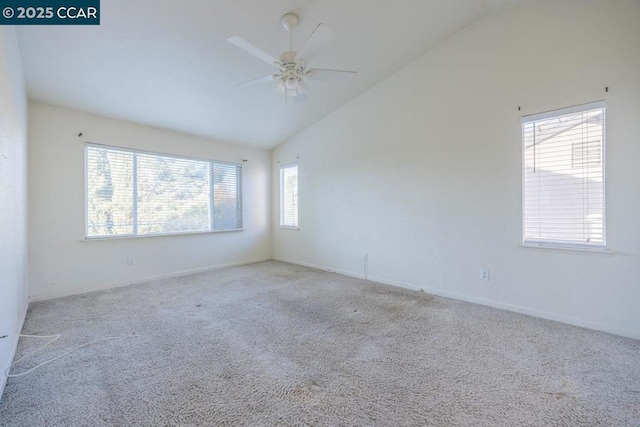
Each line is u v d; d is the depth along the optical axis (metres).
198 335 2.43
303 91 2.72
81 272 3.62
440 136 3.39
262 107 4.12
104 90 3.23
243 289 3.77
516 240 2.86
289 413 1.50
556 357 2.03
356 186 4.33
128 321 2.73
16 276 2.28
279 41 2.83
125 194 4.01
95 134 3.72
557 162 2.63
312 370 1.90
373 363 1.98
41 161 3.33
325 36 2.17
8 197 1.89
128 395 1.65
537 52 2.69
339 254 4.62
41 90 3.09
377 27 2.94
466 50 3.15
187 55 2.85
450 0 2.72
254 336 2.41
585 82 2.44
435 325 2.59
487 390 1.68
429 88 3.47
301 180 5.24
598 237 2.44
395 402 1.58
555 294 2.64
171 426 1.42
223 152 5.14
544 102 2.65
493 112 2.97
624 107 2.29
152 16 2.34
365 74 3.74
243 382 1.77
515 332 2.42
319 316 2.84
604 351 2.09
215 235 5.02
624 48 2.28
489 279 3.05
